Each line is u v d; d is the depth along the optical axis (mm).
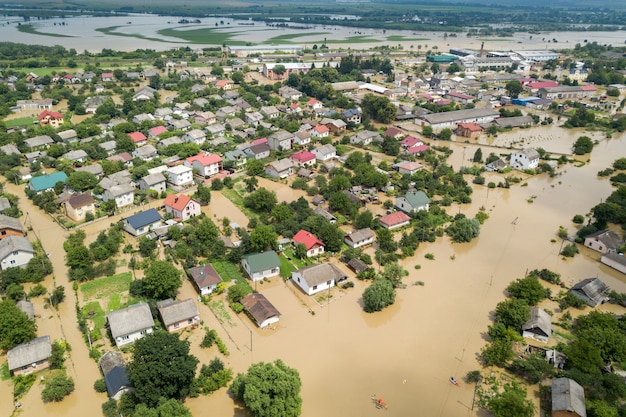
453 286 97750
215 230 109438
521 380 73625
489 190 146875
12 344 76688
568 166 168000
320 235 109188
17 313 78750
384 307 90812
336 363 76812
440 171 151750
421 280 99562
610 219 125375
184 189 141125
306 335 82938
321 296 93875
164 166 148250
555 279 98438
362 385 72625
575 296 91375
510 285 92812
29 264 98250
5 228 106750
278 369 65062
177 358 66375
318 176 144750
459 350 79938
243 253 104312
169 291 89188
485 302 92562
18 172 146000
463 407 69000
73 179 133875
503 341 77312
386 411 68125
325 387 72062
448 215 129000
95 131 178000
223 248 105312
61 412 67312
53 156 158500
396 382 73250
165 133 177125
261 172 151750
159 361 65062
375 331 84312
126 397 66438
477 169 159125
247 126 197500
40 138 168250
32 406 68062
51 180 137000
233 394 70250
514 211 132750
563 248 113375
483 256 109562
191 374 66938
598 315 81375
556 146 188375
